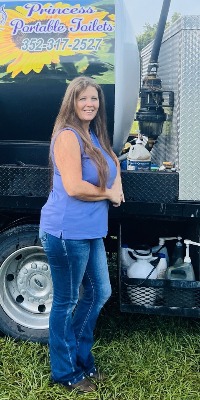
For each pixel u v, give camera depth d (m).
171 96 3.24
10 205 3.09
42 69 3.06
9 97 3.14
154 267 3.21
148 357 3.18
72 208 2.53
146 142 3.61
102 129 2.65
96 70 3.03
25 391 2.86
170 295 3.11
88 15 3.01
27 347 3.26
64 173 2.46
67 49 3.03
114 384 2.89
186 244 3.12
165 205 2.99
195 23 2.92
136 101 3.37
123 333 3.43
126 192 2.99
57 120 2.55
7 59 3.08
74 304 2.72
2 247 3.20
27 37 3.05
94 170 2.51
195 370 3.09
